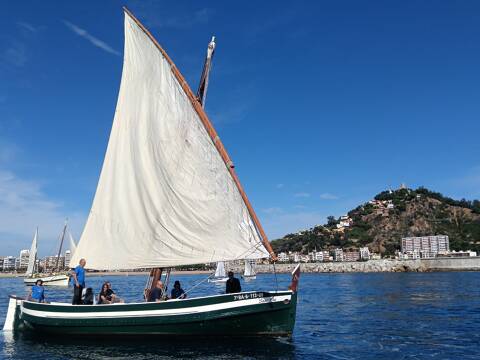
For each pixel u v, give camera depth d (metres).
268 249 19.16
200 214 20.23
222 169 19.84
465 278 105.31
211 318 18.28
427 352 18.27
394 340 21.06
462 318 29.14
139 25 22.98
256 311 18.12
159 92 22.06
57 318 20.78
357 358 17.02
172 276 149.12
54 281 88.94
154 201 21.27
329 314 32.81
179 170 20.86
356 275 169.38
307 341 20.58
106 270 21.83
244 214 19.47
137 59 23.30
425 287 68.31
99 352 17.55
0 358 17.09
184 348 17.72
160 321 18.83
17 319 24.14
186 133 20.89
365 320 28.88
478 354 17.86
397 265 195.88
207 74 21.58
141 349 17.73
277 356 16.61
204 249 20.00
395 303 41.53
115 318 19.47
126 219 21.81
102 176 22.97
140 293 53.06
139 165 22.05
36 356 17.39
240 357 16.36
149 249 21.02
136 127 22.58
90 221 22.67
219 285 84.12
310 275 189.50
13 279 166.00
